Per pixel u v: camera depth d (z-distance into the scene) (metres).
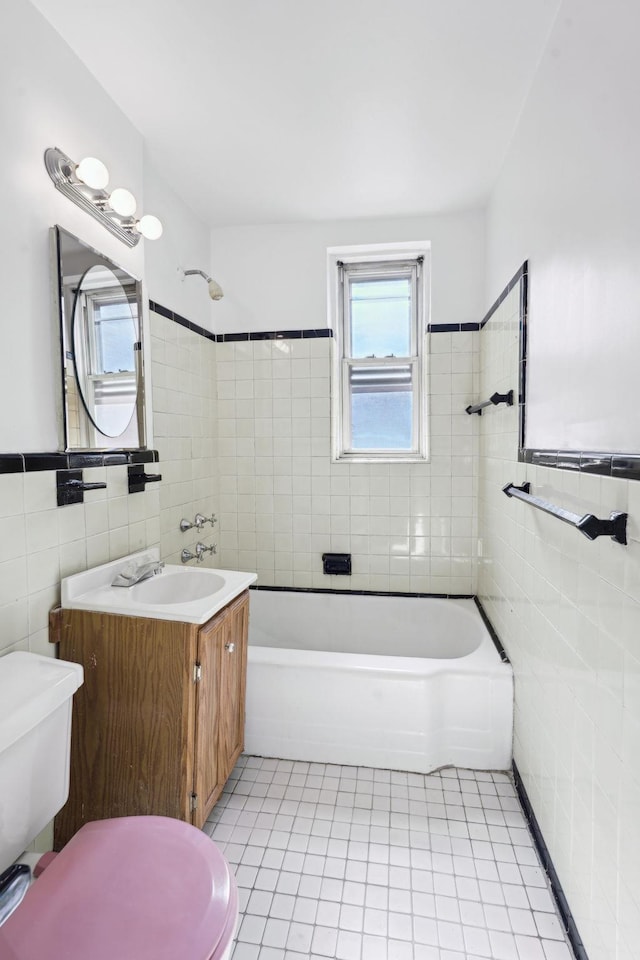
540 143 1.44
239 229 2.60
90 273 1.46
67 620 1.34
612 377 0.95
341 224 2.51
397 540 2.60
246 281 2.61
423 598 2.55
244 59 1.42
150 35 1.33
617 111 0.93
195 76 1.49
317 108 1.64
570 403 1.19
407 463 2.56
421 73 1.48
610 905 0.93
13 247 1.18
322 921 1.19
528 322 1.57
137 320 1.74
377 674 1.77
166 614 1.28
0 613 1.15
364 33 1.33
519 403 1.65
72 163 1.34
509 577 1.83
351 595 2.60
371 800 1.61
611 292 0.96
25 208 1.22
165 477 2.09
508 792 1.65
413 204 2.33
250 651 1.89
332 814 1.55
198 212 2.41
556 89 1.29
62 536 1.36
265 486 2.70
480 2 1.24
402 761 1.77
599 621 0.99
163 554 2.08
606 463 0.95
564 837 1.19
